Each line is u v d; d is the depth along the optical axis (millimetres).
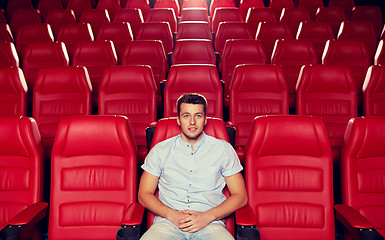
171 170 2035
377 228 2020
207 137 2076
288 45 4469
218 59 5480
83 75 3379
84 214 2033
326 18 7387
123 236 1639
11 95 3342
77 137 2033
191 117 1977
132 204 1935
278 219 2020
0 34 5992
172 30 7230
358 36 5754
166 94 3305
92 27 6984
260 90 3309
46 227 2740
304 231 2012
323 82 3311
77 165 2051
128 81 3311
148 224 2035
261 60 4531
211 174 2023
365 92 3395
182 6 9258
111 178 2053
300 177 2029
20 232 1662
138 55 4473
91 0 9500
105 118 2061
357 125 2014
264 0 10031
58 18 7426
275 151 2039
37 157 2100
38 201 2092
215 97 3320
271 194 2037
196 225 1862
